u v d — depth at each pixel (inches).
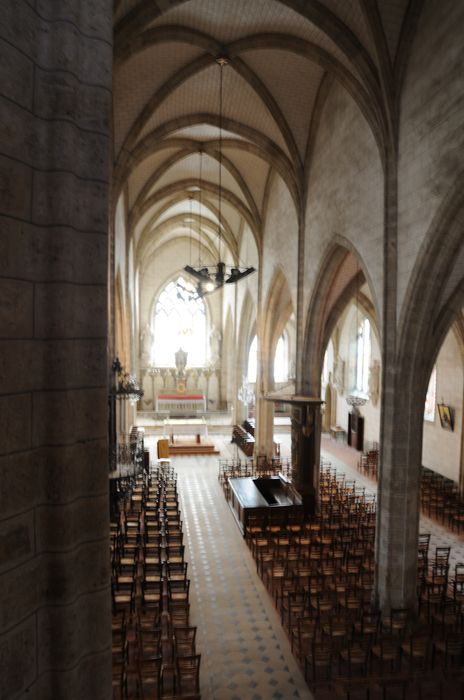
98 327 155.1
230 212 1386.6
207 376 1920.5
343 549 619.8
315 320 854.5
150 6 523.5
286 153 868.0
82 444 152.6
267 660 455.8
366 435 1368.1
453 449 1008.2
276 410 1899.6
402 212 544.1
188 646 440.8
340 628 448.5
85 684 154.6
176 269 1877.5
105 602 157.6
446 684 423.5
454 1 445.7
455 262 504.4
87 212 152.7
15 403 135.8
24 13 136.8
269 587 595.5
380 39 525.3
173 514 736.3
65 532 145.3
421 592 570.6
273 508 768.9
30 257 141.1
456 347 986.1
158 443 1125.7
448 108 456.8
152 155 1019.9
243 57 725.9
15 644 135.5
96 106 152.6
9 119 132.9
